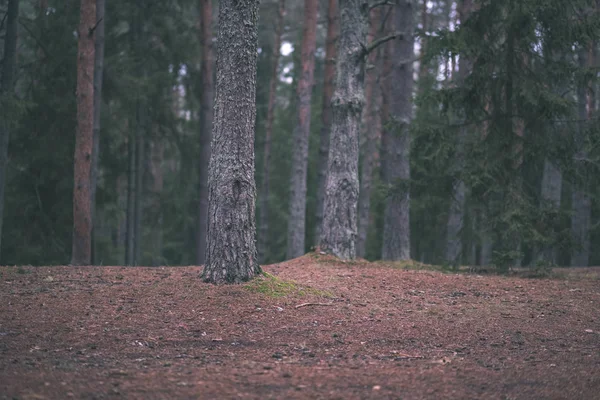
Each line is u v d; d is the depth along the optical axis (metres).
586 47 12.20
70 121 18.03
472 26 12.34
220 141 8.27
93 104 15.29
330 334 6.53
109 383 4.53
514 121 13.60
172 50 21.02
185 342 6.07
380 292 8.98
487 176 12.04
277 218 31.50
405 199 14.48
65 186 18.58
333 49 18.55
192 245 32.28
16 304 7.23
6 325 6.36
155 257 27.22
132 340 6.05
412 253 29.05
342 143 12.18
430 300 8.59
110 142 20.95
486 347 6.20
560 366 5.43
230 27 8.20
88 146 14.09
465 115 13.83
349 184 12.15
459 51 11.96
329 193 12.23
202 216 18.80
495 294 9.20
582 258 19.41
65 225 19.05
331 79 18.69
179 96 30.17
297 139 19.05
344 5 12.33
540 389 4.69
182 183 24.75
